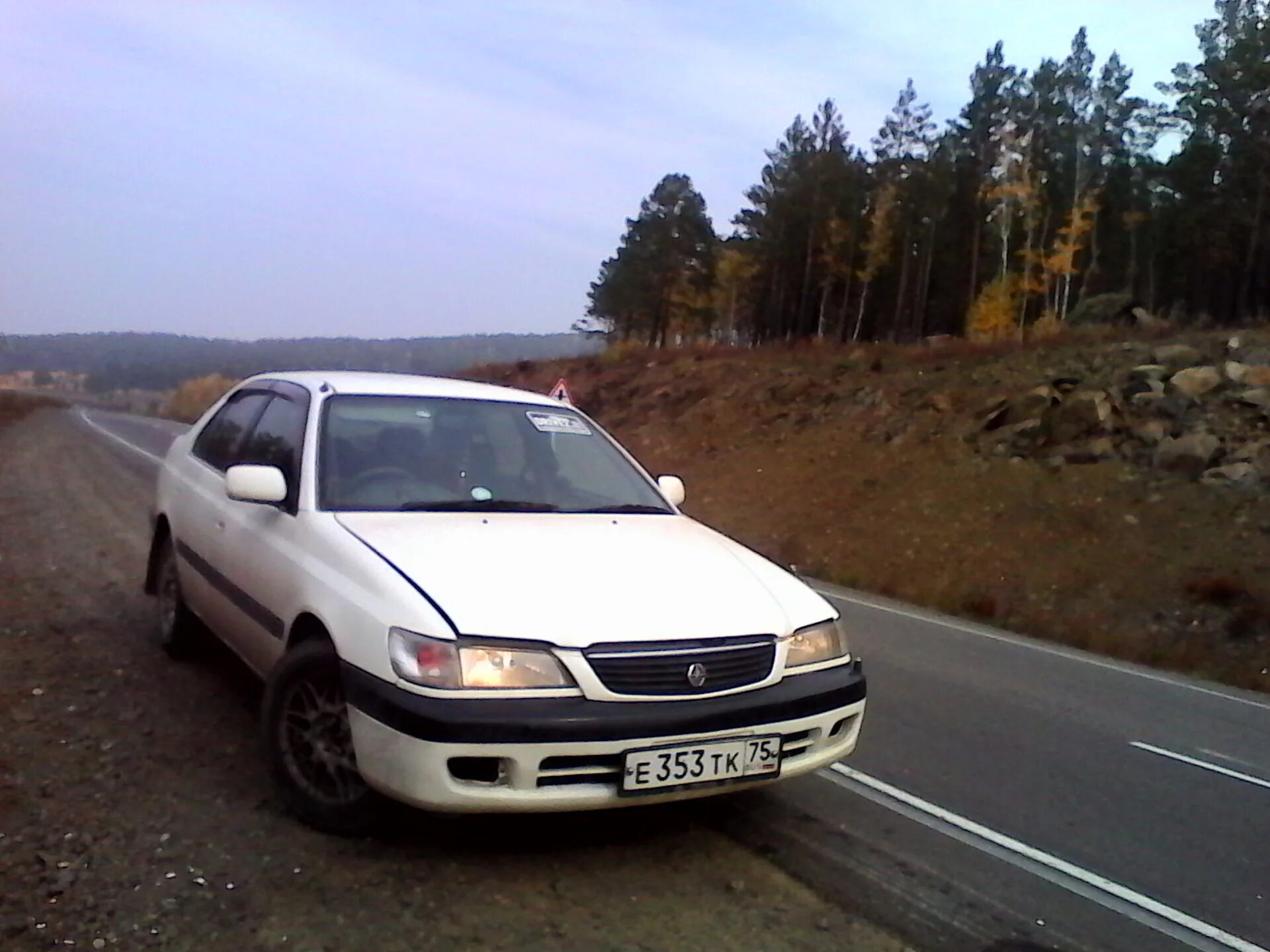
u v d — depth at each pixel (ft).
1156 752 21.58
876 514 58.13
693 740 11.75
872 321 181.98
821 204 161.68
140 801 13.46
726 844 13.67
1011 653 32.55
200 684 18.76
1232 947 12.35
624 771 11.44
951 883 13.25
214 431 20.10
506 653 11.35
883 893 12.72
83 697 17.56
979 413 68.74
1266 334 68.33
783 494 66.08
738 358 102.68
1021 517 53.26
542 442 16.98
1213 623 39.96
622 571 13.05
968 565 48.24
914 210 156.46
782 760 12.53
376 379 17.33
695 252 174.40
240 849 12.30
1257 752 22.76
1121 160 162.50
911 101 157.89
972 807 16.40
